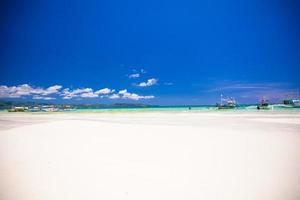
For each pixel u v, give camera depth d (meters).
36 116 46.50
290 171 6.96
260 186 5.88
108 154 9.04
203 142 11.49
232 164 7.68
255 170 7.08
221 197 5.30
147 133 14.59
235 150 9.71
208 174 6.73
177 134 14.19
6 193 5.48
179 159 8.30
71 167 7.40
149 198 5.25
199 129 16.81
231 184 6.00
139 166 7.49
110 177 6.50
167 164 7.70
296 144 10.96
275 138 12.80
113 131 15.53
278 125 20.72
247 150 9.70
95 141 11.80
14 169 7.18
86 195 5.41
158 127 18.03
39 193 5.50
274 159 8.28
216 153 9.20
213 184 6.01
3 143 11.41
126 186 5.89
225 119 29.36
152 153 9.20
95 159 8.30
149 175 6.66
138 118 32.84
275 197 5.27
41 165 7.59
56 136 13.48
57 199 5.22
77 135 13.80
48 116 46.03
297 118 30.69
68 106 95.94
